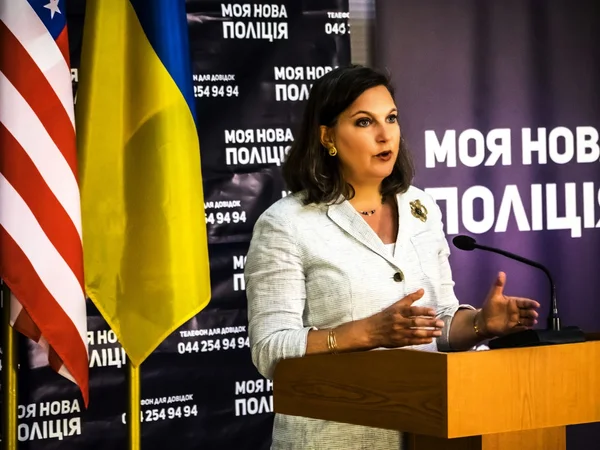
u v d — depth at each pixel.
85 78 4.01
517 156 5.34
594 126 5.44
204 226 4.10
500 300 2.95
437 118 5.18
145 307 3.97
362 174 3.12
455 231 5.23
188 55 4.14
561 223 5.41
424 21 5.14
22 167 3.76
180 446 4.78
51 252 3.77
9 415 4.00
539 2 5.36
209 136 4.84
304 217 3.12
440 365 2.40
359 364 2.66
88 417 4.64
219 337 4.85
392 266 3.09
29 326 3.99
